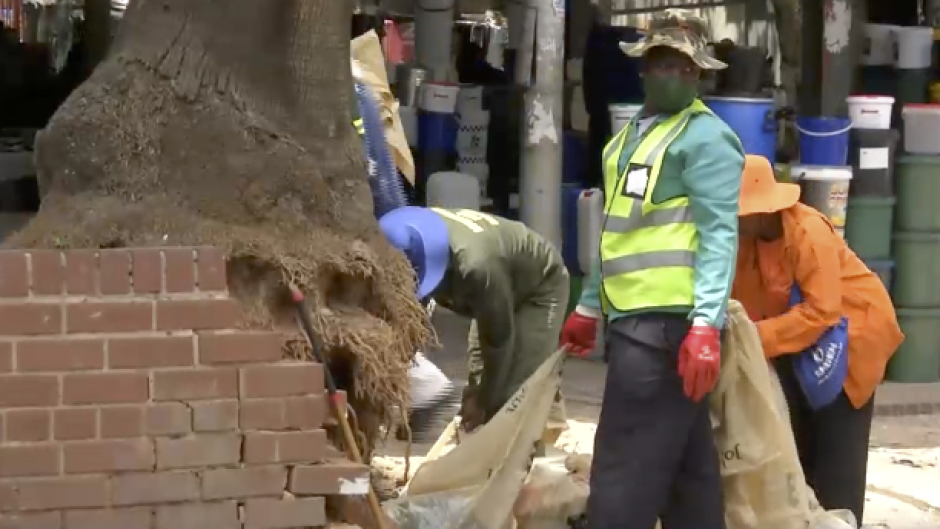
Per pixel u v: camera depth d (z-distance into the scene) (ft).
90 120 23.32
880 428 46.83
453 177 57.16
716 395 27.20
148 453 20.97
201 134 23.34
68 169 23.32
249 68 23.91
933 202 52.80
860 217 52.21
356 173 24.91
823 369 29.32
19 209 56.59
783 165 51.85
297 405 21.56
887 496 36.68
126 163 23.08
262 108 23.98
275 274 22.71
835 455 31.12
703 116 25.23
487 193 63.72
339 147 24.68
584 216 54.95
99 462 20.80
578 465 30.25
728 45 52.11
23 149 62.39
